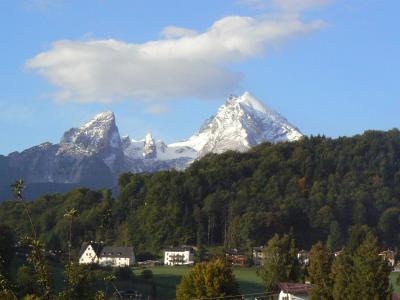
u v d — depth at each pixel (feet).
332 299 354.13
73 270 107.86
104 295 109.40
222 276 376.48
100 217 118.01
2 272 109.60
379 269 329.72
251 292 503.20
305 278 440.45
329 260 406.41
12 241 365.40
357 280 330.75
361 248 338.54
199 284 377.09
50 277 104.99
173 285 546.26
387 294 330.34
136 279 546.26
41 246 105.09
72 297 106.01
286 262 444.55
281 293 395.75
